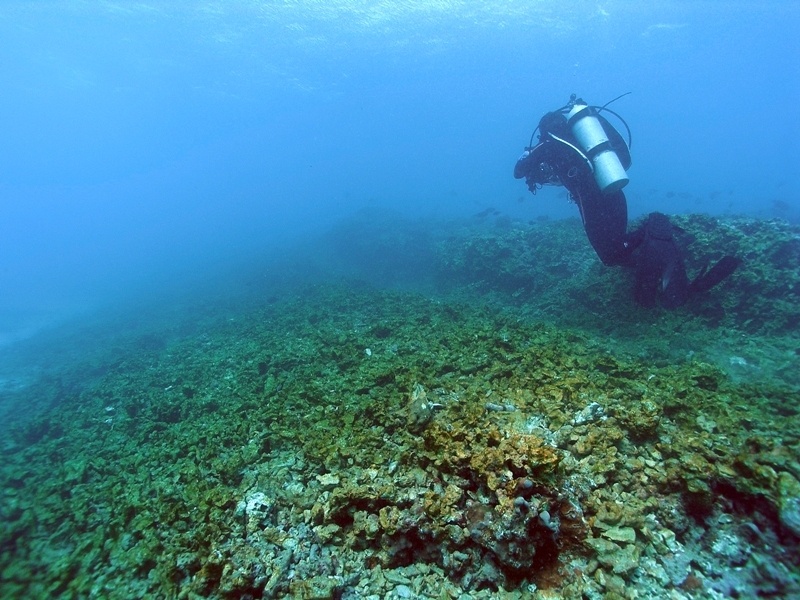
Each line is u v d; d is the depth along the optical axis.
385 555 3.79
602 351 7.34
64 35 42.62
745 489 3.49
